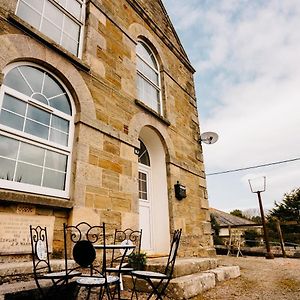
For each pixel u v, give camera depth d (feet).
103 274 7.76
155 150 22.07
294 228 65.77
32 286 8.28
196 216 22.68
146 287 11.58
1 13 11.64
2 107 10.99
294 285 13.17
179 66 28.66
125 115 17.54
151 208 20.66
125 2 21.76
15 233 9.92
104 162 14.70
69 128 13.69
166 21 29.14
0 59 10.89
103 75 16.69
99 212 13.47
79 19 16.92
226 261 23.52
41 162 12.01
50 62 13.20
